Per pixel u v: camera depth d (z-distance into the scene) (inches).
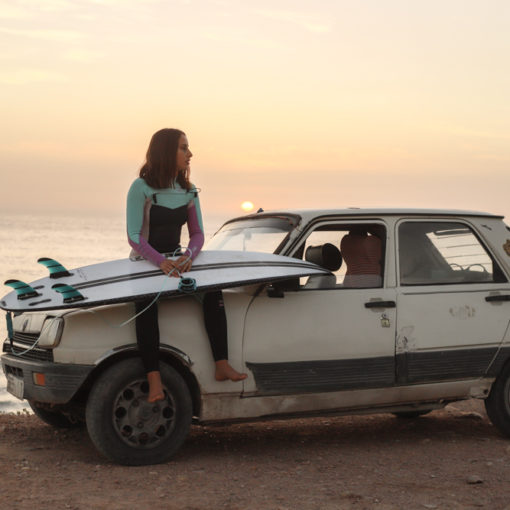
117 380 191.5
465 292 231.9
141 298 188.4
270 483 180.1
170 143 202.2
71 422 247.8
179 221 208.8
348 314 215.6
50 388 191.3
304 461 204.8
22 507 157.1
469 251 238.7
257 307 207.3
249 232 234.1
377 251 225.6
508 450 221.5
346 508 160.2
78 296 188.7
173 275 197.6
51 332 192.9
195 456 209.3
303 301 212.1
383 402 221.5
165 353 199.2
